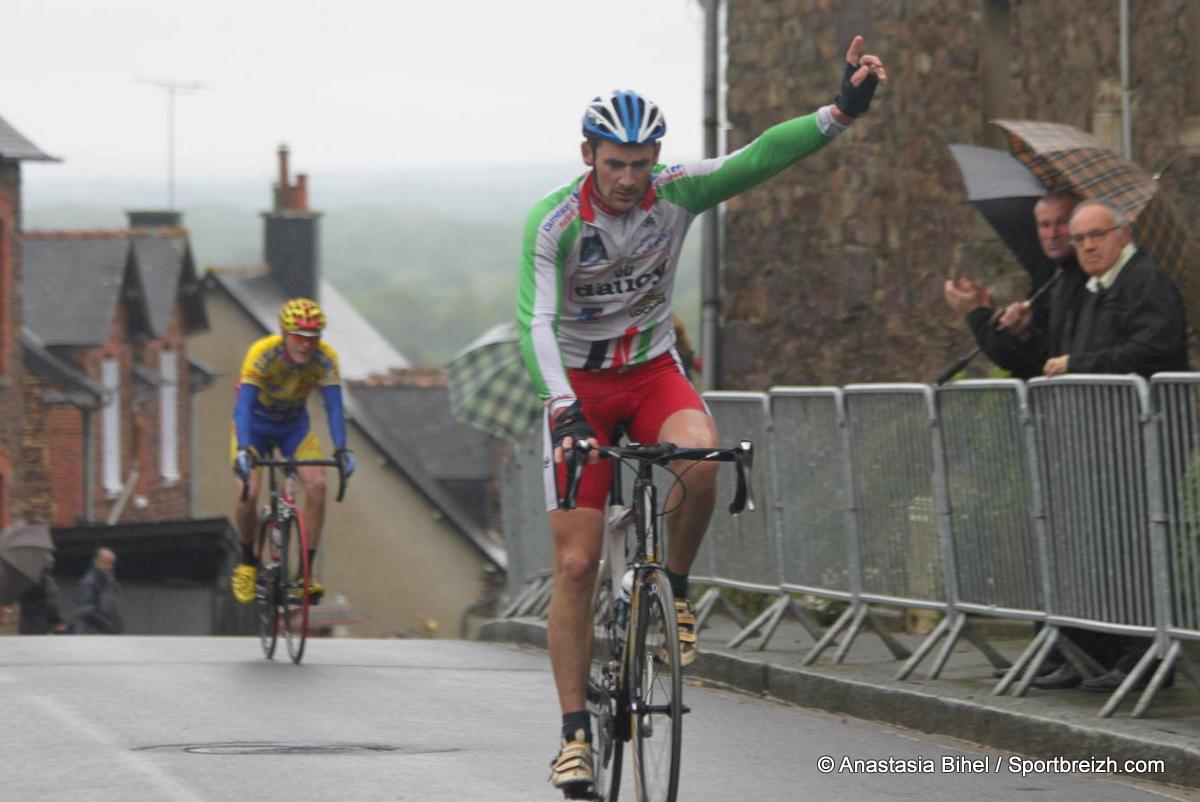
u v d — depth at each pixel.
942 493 27.20
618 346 19.72
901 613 33.88
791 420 30.86
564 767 18.53
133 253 121.69
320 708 26.59
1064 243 26.70
